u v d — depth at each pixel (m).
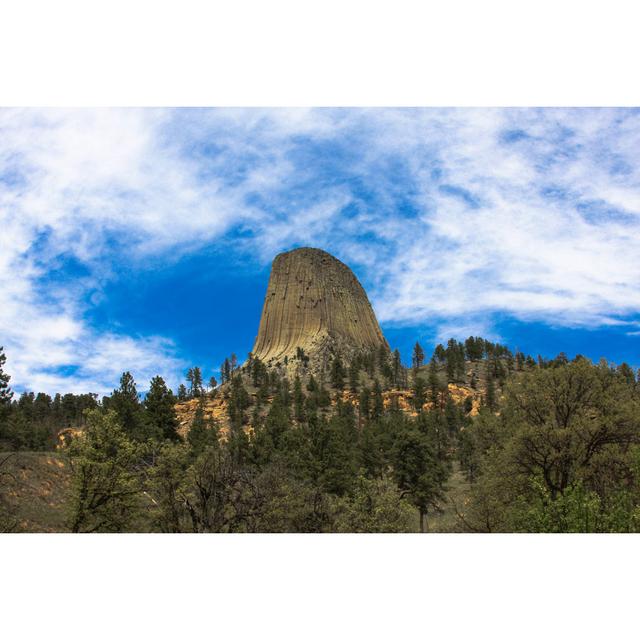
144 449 35.91
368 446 74.50
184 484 32.94
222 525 31.28
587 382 37.53
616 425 33.38
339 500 41.69
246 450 61.84
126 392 77.56
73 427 112.31
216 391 194.00
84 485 33.34
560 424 37.53
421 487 57.66
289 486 38.75
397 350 182.62
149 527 34.19
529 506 27.78
